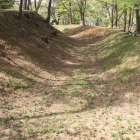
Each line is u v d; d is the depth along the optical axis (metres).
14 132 5.38
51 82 10.93
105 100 8.36
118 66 12.14
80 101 8.27
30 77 10.51
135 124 5.87
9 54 11.98
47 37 20.19
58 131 5.56
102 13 42.50
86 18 55.94
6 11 19.39
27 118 6.38
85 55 19.20
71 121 6.32
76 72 13.34
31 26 20.06
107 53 16.92
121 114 6.73
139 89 8.73
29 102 7.86
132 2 19.73
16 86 8.88
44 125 5.98
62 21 66.38
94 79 11.55
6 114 6.46
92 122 6.27
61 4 42.88
